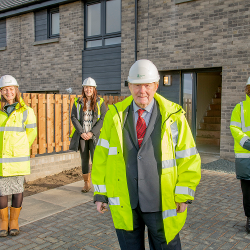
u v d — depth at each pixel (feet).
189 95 26.68
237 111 10.91
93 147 15.10
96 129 14.89
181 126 6.41
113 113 6.59
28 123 10.90
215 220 11.76
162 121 6.35
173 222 6.28
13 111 10.55
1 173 10.24
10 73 39.24
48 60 35.32
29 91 37.68
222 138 23.81
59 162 20.17
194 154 6.34
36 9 35.60
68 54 33.50
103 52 30.96
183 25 25.27
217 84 37.50
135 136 6.41
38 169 18.74
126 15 28.60
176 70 26.84
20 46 37.88
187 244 9.74
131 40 28.45
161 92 27.91
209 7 23.82
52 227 11.24
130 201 6.31
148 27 27.27
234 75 22.98
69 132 21.07
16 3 36.11
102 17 31.14
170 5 25.84
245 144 9.97
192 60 25.00
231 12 22.84
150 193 6.22
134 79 6.17
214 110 34.71
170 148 6.34
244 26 22.34
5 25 39.55
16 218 10.73
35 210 13.09
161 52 26.68
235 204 13.64
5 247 9.65
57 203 14.06
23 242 10.01
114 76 30.30
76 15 32.42
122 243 6.56
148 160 6.24
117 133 6.45
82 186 17.04
